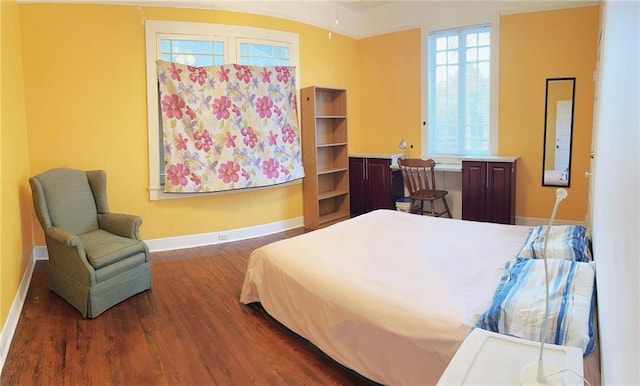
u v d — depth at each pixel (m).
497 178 4.82
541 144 4.94
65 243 3.01
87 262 3.01
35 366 2.42
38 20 3.97
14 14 3.71
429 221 3.60
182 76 4.40
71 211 3.55
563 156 4.82
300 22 5.31
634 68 0.91
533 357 1.20
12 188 3.27
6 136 3.15
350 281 2.35
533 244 2.55
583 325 1.61
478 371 1.14
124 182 4.37
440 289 2.19
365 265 2.59
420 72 5.70
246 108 4.79
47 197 3.40
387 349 2.03
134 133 4.37
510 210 4.80
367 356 2.13
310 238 3.16
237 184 4.73
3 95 3.13
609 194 1.50
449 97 5.55
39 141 4.06
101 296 3.05
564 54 4.70
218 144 4.62
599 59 3.25
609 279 1.34
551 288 1.89
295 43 5.26
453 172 5.57
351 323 2.20
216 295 3.38
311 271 2.54
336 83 5.87
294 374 2.32
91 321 2.96
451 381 1.11
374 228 3.42
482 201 4.94
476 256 2.67
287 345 2.61
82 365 2.43
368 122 6.28
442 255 2.72
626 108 1.04
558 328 1.62
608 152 1.64
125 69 4.27
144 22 4.29
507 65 5.03
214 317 3.00
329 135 5.85
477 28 5.23
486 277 2.32
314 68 5.54
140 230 4.47
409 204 5.43
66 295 3.22
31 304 3.23
